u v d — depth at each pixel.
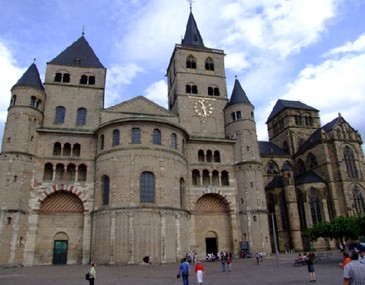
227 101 73.56
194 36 83.12
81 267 45.62
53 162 55.66
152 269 40.28
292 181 76.00
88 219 53.78
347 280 9.68
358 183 77.38
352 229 41.38
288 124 97.25
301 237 72.38
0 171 51.53
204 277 32.12
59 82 63.88
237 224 61.00
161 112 62.25
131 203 49.16
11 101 57.09
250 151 64.69
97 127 58.53
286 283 25.69
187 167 61.44
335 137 79.94
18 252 48.97
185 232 53.31
